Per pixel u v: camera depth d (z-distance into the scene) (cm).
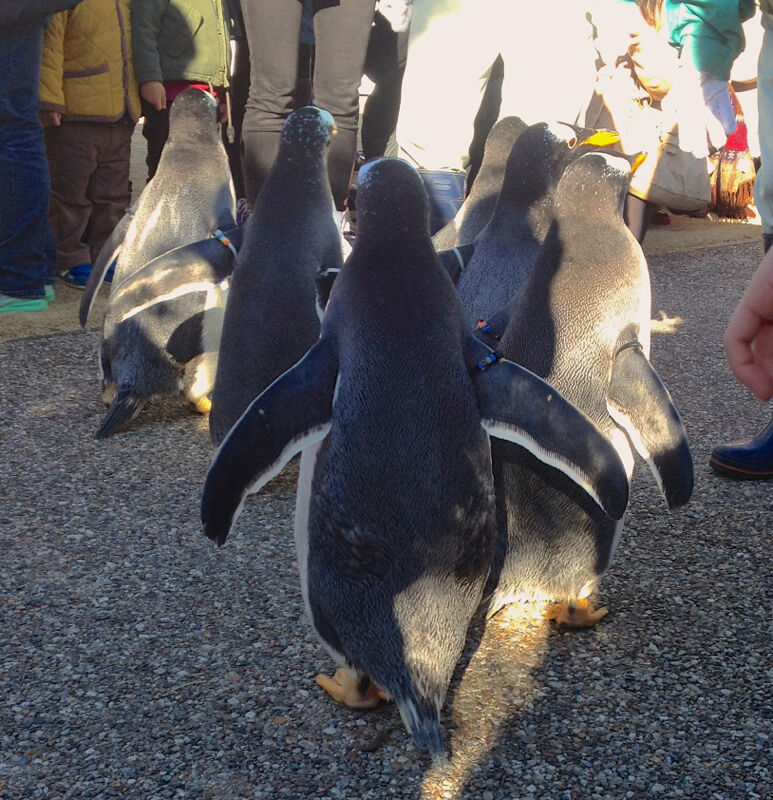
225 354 345
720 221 847
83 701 238
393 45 637
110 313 398
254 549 310
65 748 222
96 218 603
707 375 480
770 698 243
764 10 340
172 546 311
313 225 339
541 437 218
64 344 494
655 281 646
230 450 211
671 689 246
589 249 258
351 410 214
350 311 222
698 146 593
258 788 211
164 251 406
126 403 393
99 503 338
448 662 222
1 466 362
